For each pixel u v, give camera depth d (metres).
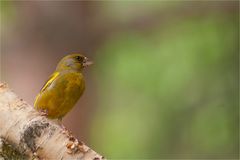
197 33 17.05
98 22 17.44
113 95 17.47
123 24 17.81
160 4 17.94
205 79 16.11
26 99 16.91
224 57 16.27
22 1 17.03
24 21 17.16
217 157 15.60
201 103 15.91
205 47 16.59
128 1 18.02
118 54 17.64
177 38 17.38
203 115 15.79
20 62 17.11
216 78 16.03
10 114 8.09
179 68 16.55
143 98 16.75
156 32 17.81
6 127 8.06
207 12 17.53
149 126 16.33
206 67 16.27
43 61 17.03
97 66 17.59
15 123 8.05
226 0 17.33
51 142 7.98
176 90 16.27
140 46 17.69
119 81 17.39
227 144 15.59
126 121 16.94
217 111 15.73
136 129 16.70
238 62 16.17
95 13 17.39
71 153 7.93
